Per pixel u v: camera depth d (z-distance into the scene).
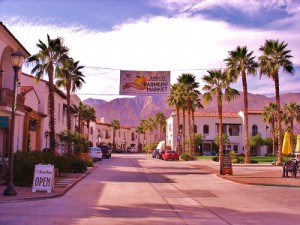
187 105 60.16
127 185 20.05
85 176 25.20
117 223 10.18
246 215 11.60
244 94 44.53
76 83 40.38
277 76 41.06
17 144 29.62
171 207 13.07
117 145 128.12
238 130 84.38
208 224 10.22
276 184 20.14
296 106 75.69
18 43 25.89
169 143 90.06
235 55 43.75
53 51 32.25
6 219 10.54
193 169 34.47
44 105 41.72
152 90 28.41
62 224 9.95
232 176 25.50
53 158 23.08
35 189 15.80
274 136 71.50
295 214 11.78
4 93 23.92
